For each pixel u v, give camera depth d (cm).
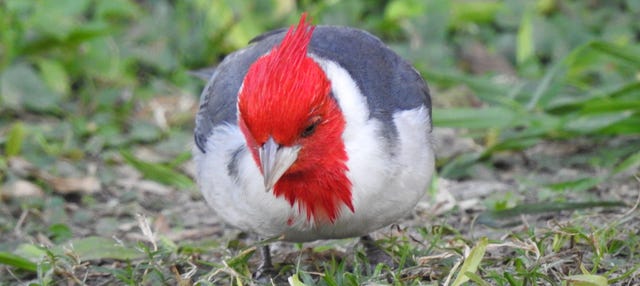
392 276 878
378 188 850
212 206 919
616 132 1297
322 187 843
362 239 1016
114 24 1666
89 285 963
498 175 1285
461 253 908
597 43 1303
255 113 790
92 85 1553
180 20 1652
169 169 1284
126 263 1016
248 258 970
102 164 1353
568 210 1087
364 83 880
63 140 1412
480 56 1638
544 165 1298
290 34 802
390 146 850
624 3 1716
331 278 859
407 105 891
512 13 1689
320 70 811
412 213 1120
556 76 1368
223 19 1648
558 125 1287
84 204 1241
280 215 866
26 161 1319
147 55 1608
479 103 1507
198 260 963
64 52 1582
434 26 1627
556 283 849
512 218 1087
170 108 1508
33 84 1507
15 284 994
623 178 1216
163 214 1181
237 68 938
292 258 995
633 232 958
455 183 1258
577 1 1706
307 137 814
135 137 1419
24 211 1184
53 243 1111
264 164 791
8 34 1548
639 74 1505
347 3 1670
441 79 1455
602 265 904
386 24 1670
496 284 870
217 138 893
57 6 1580
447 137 1428
